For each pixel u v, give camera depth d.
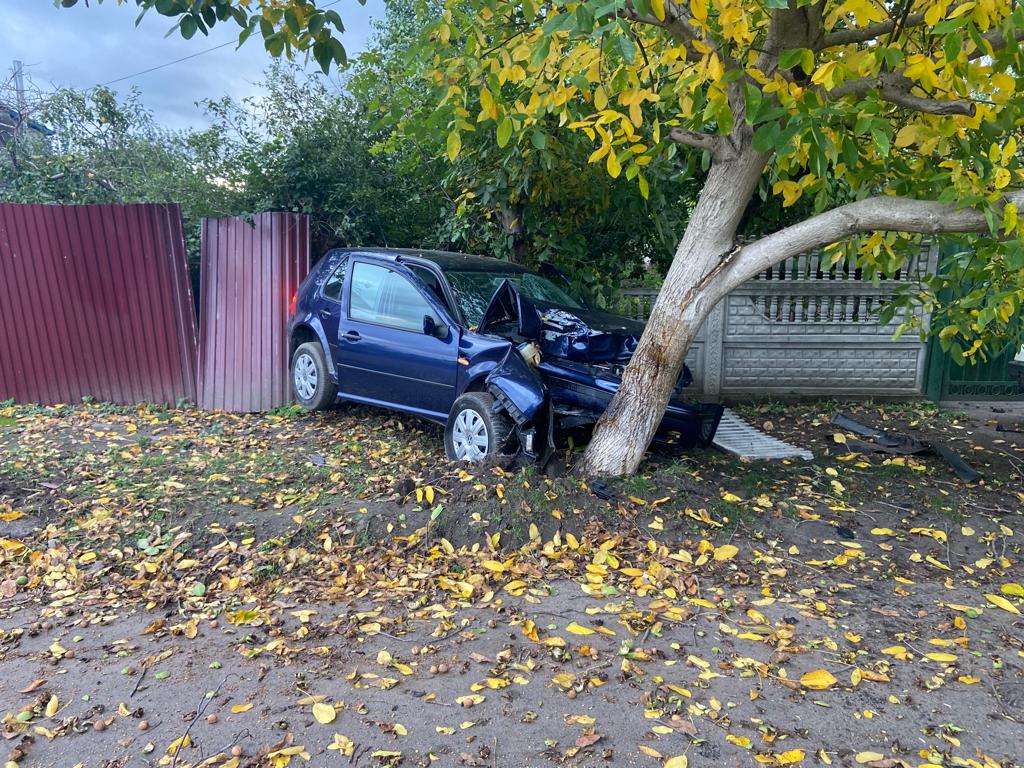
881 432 7.21
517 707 3.06
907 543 4.79
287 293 8.20
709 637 3.67
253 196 9.23
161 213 8.26
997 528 4.94
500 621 3.80
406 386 6.60
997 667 3.44
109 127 11.59
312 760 2.71
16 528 4.69
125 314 8.34
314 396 7.62
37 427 7.23
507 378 5.50
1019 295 4.73
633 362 5.32
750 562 4.51
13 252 7.99
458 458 5.87
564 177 8.02
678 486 5.23
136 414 7.98
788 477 5.83
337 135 8.97
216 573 4.27
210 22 4.28
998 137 4.53
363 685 3.20
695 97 4.32
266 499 5.15
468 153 7.70
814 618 3.88
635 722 2.98
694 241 5.09
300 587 4.13
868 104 3.77
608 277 9.06
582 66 4.27
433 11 9.57
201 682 3.22
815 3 4.22
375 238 9.42
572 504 4.89
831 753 2.82
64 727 2.88
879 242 5.54
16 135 10.95
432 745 2.81
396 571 4.32
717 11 3.84
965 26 3.50
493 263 7.29
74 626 3.72
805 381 8.86
